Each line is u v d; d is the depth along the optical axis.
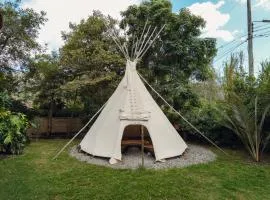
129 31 12.93
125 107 8.46
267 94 8.24
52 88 13.20
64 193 5.46
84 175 6.61
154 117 8.66
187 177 6.45
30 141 11.55
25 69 13.27
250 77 9.37
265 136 8.78
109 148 8.14
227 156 8.87
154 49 12.59
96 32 12.97
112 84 11.95
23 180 6.15
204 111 11.24
